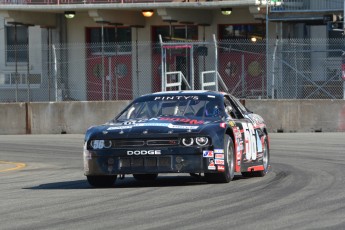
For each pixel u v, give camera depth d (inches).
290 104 1657.2
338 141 1422.2
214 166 770.8
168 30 2329.0
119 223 574.2
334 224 553.9
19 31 2413.9
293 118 1656.0
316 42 2138.3
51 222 588.1
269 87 1945.1
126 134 773.3
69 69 2343.8
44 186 859.4
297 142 1417.3
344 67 1688.0
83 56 2340.1
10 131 1776.6
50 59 2235.5
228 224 559.2
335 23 1878.7
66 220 595.5
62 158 1264.8
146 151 764.0
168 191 756.6
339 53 2108.8
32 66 2373.3
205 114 823.1
